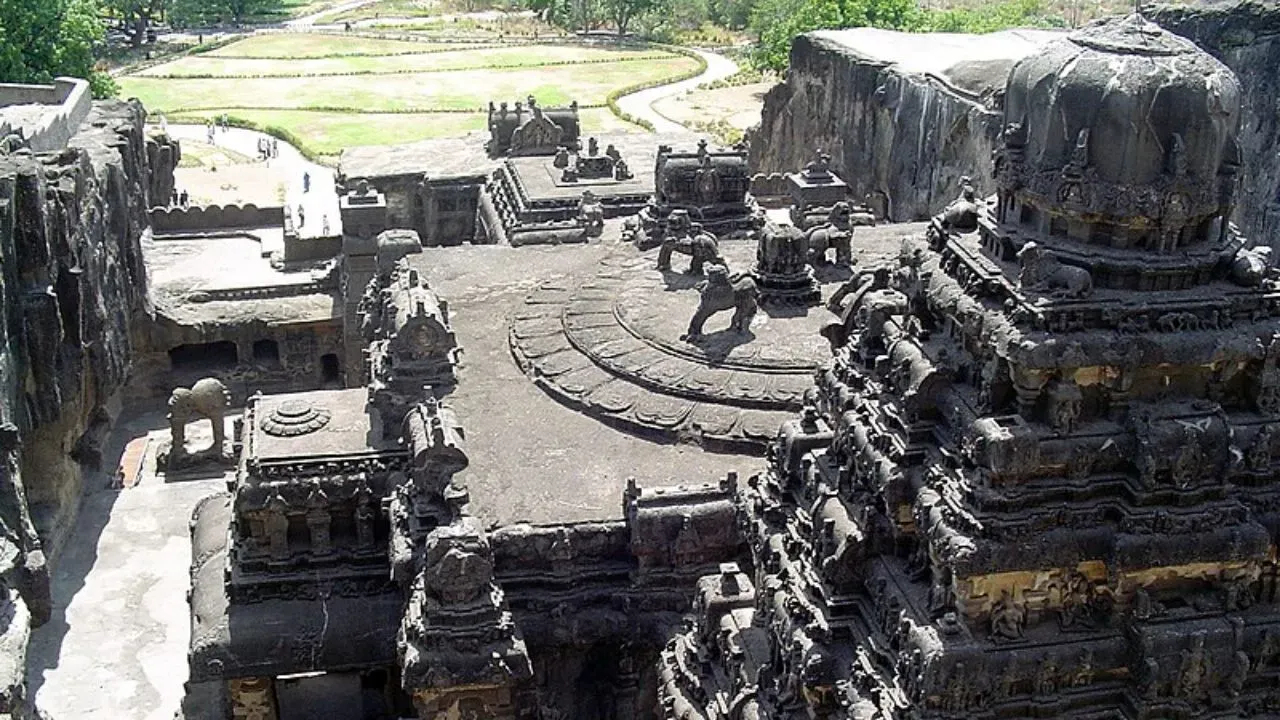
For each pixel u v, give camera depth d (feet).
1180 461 59.82
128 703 120.67
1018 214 66.03
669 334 122.62
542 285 141.59
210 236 226.99
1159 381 62.49
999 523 60.08
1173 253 61.72
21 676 92.94
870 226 165.99
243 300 196.65
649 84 424.87
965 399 64.69
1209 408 61.67
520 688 93.71
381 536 109.91
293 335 194.70
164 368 191.21
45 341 141.59
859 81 224.74
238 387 194.08
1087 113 60.39
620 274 140.56
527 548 98.37
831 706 69.26
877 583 67.77
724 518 98.53
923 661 60.80
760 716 73.10
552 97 405.80
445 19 586.86
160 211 227.81
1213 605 62.18
